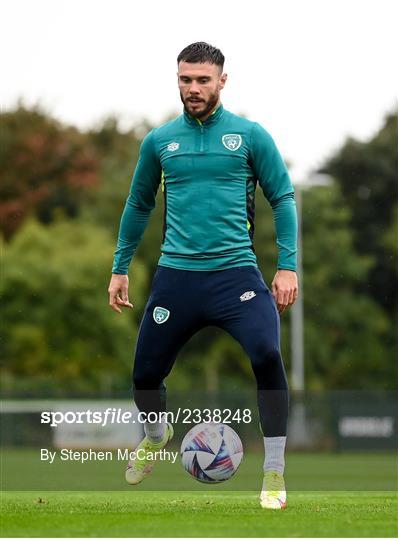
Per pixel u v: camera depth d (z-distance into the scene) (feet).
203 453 91.56
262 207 548.31
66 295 490.08
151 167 95.14
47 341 490.08
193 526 75.36
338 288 588.91
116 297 99.40
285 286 92.43
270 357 89.66
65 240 513.04
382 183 647.15
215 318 91.61
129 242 98.73
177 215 92.12
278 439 91.15
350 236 602.03
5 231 595.06
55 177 620.90
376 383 583.58
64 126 647.15
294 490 144.87
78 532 72.54
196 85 89.71
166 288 92.38
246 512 85.76
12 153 615.57
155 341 93.61
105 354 494.18
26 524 76.54
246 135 91.66
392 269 629.92
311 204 583.99
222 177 91.20
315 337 565.12
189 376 542.98
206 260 91.30
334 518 80.69
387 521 78.89
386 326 593.01
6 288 488.02
